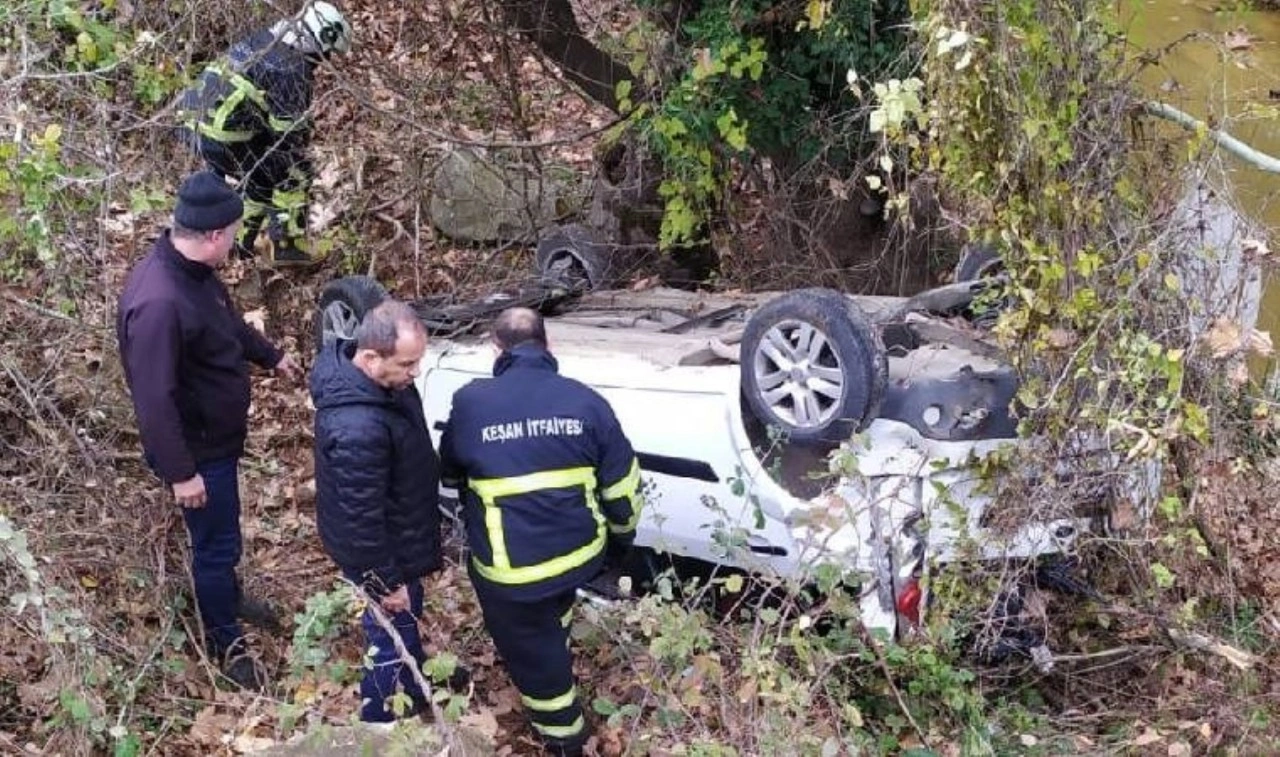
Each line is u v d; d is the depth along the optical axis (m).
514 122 6.96
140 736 3.94
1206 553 4.23
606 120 7.32
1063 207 4.09
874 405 3.76
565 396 3.74
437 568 3.98
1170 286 4.06
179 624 4.49
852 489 3.95
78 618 3.88
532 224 7.27
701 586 4.49
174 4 5.08
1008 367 4.16
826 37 5.56
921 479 4.02
